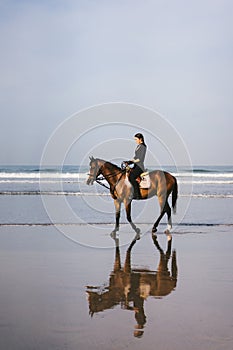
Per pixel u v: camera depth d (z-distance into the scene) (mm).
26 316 5184
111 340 4465
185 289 6504
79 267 7992
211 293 6277
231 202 20891
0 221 14344
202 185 30484
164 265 8227
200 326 4883
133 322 5016
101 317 5188
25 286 6582
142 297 6051
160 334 4637
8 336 4543
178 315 5270
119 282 6898
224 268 7969
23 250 9586
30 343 4363
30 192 23453
